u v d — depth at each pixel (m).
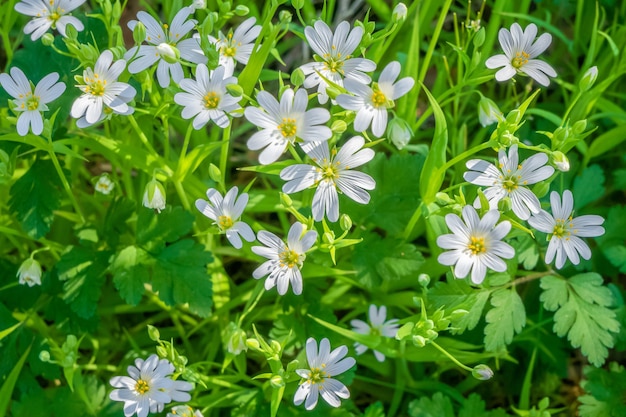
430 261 0.48
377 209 0.47
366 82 0.43
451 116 0.52
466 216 0.42
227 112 0.42
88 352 0.50
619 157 0.52
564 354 0.49
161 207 0.43
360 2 0.55
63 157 0.49
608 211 0.49
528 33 0.44
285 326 0.47
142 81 0.44
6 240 0.50
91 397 0.46
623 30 0.50
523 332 0.47
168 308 0.49
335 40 0.43
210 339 0.49
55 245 0.47
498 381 0.50
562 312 0.45
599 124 0.51
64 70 0.47
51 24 0.45
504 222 0.42
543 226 0.43
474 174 0.42
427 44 0.53
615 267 0.49
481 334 0.48
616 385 0.47
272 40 0.43
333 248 0.42
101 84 0.43
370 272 0.46
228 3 0.45
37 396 0.46
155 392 0.43
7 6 0.48
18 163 0.50
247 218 0.48
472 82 0.44
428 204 0.45
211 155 0.50
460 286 0.45
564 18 0.54
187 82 0.42
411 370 0.49
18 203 0.46
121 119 0.47
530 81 0.53
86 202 0.50
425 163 0.44
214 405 0.46
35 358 0.46
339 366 0.42
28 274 0.45
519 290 0.50
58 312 0.47
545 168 0.42
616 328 0.45
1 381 0.46
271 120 0.42
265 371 0.49
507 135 0.42
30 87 0.43
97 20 0.47
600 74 0.51
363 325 0.47
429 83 0.54
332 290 0.49
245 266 0.52
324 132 0.41
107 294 0.50
